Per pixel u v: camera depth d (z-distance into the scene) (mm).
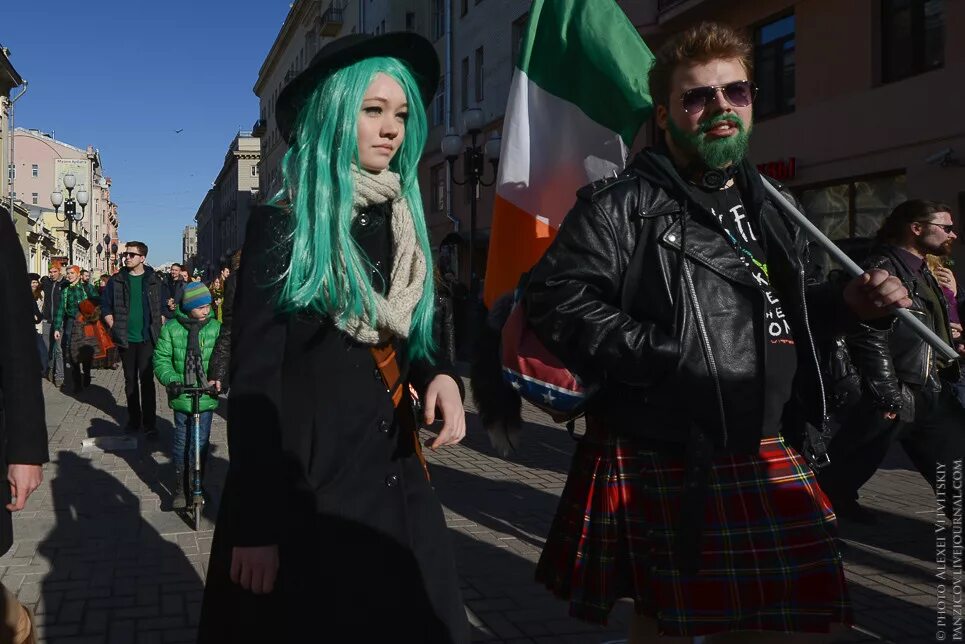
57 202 27172
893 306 2039
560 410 2117
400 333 2004
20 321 2189
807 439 2146
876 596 4066
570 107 3385
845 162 13906
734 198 2203
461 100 28172
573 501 2199
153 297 8766
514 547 4910
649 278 2057
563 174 3391
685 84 2166
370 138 2023
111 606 4031
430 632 1964
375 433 2006
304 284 1900
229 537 1803
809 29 14586
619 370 1996
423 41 2074
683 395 1997
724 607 1960
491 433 2428
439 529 2082
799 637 1994
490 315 2432
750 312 2049
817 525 2045
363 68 2008
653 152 2172
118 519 5582
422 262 2096
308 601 1881
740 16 16141
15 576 4445
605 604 2057
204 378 5566
